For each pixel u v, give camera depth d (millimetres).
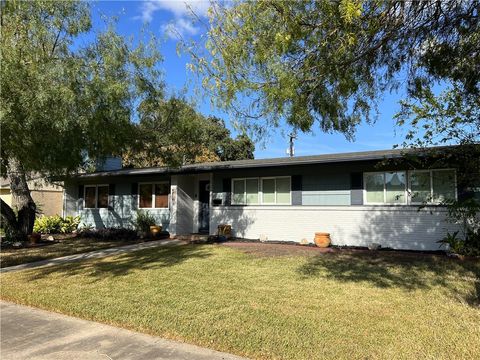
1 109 7109
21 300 7562
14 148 8320
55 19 8117
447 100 8594
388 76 6883
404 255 12500
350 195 15055
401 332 5488
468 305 6793
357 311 6492
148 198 20469
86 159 10383
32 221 17672
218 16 5605
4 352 5000
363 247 14531
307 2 5312
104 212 22266
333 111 6508
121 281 9000
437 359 4586
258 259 11867
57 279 9469
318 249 14180
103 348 5086
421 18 6176
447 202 11797
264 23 5285
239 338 5297
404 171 14008
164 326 5816
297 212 16078
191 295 7605
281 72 5344
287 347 4988
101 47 8891
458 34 6406
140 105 10656
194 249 14367
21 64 7508
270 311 6512
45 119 7652
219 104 5844
